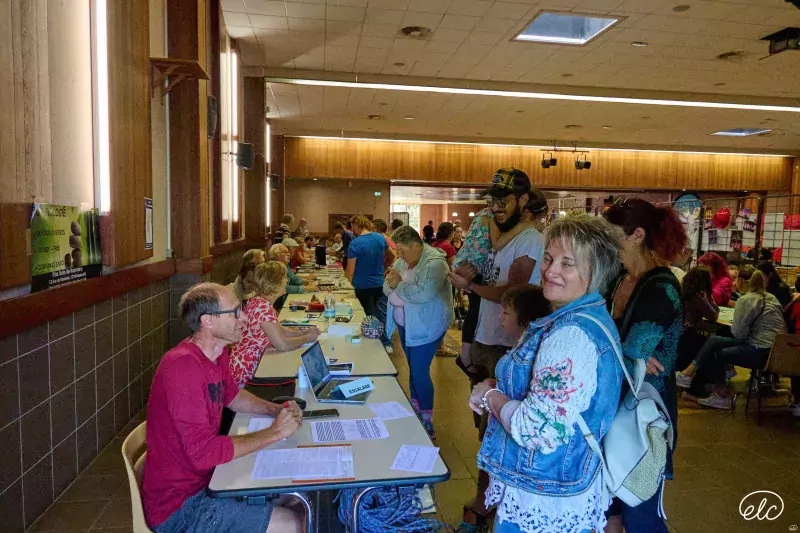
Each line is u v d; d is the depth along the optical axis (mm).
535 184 16000
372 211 15766
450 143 15266
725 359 4406
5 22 2025
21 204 2143
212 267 5516
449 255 7844
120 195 3178
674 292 1662
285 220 10227
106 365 3207
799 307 4594
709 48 7430
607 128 13055
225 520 1645
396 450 1741
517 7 6199
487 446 1483
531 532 1350
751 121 11914
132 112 3395
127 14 3297
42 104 2385
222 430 2305
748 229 8383
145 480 1694
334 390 2264
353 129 13906
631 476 1435
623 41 7211
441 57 8117
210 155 5996
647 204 1819
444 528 2482
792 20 6406
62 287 2504
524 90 9516
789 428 4027
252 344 2924
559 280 1358
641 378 1516
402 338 3799
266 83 9336
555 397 1236
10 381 2166
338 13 6520
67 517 2473
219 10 6203
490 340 2498
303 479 1544
